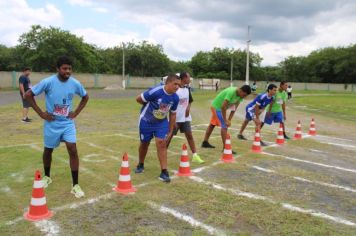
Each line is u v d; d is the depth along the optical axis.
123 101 22.56
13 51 58.09
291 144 9.32
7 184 5.36
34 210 4.23
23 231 3.91
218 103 7.82
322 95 45.50
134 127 11.38
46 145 5.04
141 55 70.75
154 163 6.77
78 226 4.06
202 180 5.85
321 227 4.17
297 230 4.08
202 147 8.39
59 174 5.86
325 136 11.01
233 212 4.54
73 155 4.94
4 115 13.47
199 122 13.21
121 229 4.01
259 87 74.31
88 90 39.75
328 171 6.71
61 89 4.79
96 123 12.16
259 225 4.19
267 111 9.73
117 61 71.19
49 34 52.03
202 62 87.25
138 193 5.13
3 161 6.64
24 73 11.77
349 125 14.05
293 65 91.19
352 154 8.35
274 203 4.89
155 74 72.62
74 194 4.96
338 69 81.06
